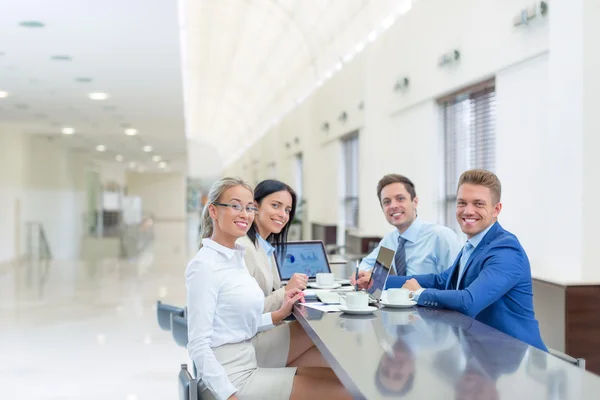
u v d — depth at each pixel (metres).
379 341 2.09
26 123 13.56
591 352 4.35
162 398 4.58
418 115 8.23
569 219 4.54
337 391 2.52
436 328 2.32
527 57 5.46
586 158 4.39
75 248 20.88
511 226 5.86
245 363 2.62
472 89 6.76
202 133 40.69
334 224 12.88
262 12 14.07
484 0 6.19
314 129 14.95
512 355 1.88
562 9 4.61
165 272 12.92
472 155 7.07
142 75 8.74
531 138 5.51
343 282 3.78
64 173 19.34
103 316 7.87
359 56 10.81
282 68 17.72
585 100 4.38
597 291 4.36
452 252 3.82
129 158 24.67
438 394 1.49
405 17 8.47
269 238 3.78
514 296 2.66
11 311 8.24
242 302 2.61
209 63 20.80
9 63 7.96
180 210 40.28
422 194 8.16
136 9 5.91
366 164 10.05
